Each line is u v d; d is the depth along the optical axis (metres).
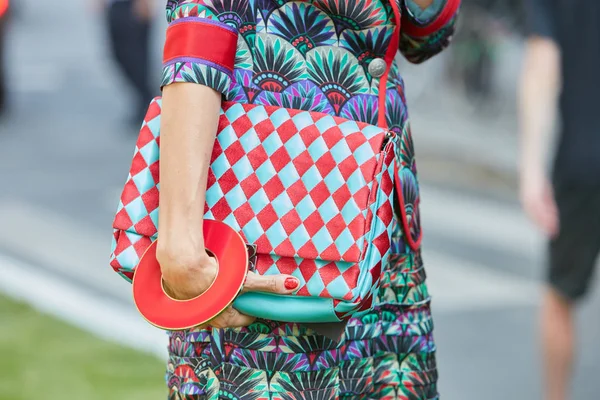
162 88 3.08
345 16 3.29
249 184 3.18
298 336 3.29
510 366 8.62
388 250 3.23
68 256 12.10
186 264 2.99
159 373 7.97
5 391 7.52
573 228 6.61
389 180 3.22
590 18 6.55
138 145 3.25
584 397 8.02
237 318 3.20
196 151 3.02
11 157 19.27
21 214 14.39
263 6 3.24
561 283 6.71
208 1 3.06
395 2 3.34
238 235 3.08
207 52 3.04
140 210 3.20
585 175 6.51
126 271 3.22
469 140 20.12
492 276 11.48
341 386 3.47
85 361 8.23
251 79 3.25
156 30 30.95
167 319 3.04
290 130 3.20
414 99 23.17
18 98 26.72
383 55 3.40
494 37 21.86
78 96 27.12
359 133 3.21
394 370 3.67
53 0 53.22
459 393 8.04
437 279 11.34
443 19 3.69
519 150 19.27
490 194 16.36
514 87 22.53
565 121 6.62
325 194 3.16
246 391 3.31
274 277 3.11
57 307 9.94
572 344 6.79
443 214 14.77
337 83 3.33
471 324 9.74
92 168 18.12
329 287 3.13
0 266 11.60
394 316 3.65
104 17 22.42
